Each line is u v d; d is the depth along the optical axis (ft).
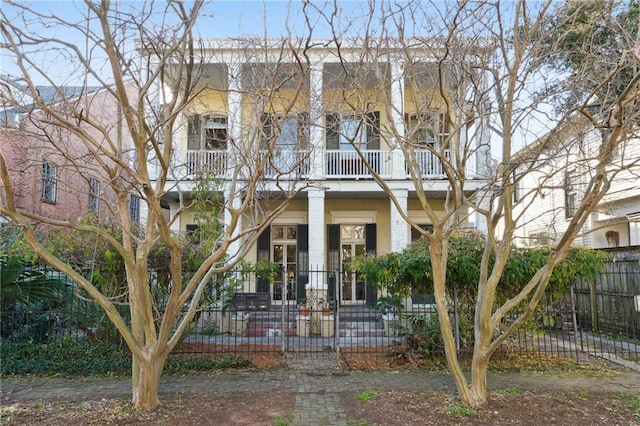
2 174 14.90
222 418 17.02
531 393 19.89
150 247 18.33
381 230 47.32
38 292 25.04
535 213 56.34
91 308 25.26
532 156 19.49
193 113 28.94
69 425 16.25
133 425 16.20
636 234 45.06
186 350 27.91
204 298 27.30
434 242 18.44
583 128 20.15
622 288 35.09
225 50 29.04
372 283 26.66
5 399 19.65
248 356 27.73
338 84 31.45
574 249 25.40
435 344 25.95
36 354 24.71
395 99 33.83
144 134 16.22
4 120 20.97
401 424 16.28
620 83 18.38
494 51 19.66
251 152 24.66
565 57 20.38
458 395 19.12
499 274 18.30
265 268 28.53
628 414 17.33
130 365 24.13
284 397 19.79
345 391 20.72
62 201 44.32
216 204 28.02
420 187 18.33
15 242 24.68
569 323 31.35
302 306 36.81
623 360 26.86
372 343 32.09
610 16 18.17
